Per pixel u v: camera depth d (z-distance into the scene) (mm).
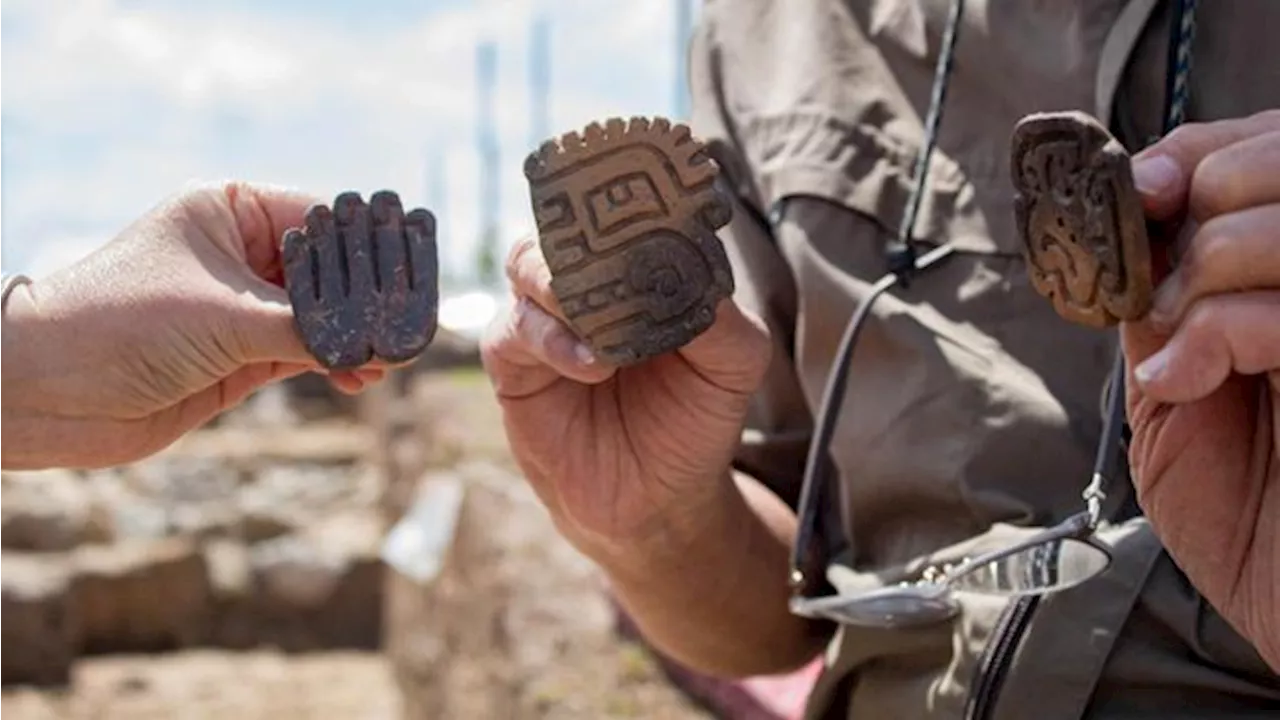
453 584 4281
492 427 5457
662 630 1398
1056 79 1162
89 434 1055
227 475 8922
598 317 1036
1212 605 970
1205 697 1075
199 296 1039
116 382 1037
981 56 1209
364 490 8992
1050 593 1103
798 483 1419
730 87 1401
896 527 1246
